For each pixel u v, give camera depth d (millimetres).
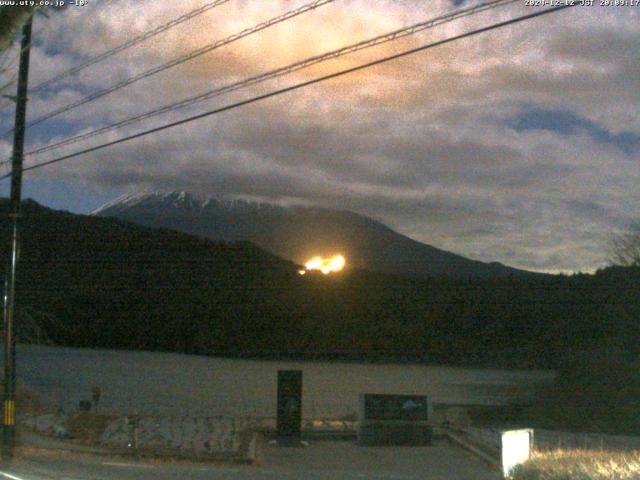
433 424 28422
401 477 18984
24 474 16891
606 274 45156
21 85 19938
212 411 33812
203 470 18953
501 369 44000
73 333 50094
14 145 20219
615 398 34594
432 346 47000
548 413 34000
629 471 13492
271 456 23891
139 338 50781
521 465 16547
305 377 42656
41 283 50906
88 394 36625
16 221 20469
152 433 25844
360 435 27125
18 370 41344
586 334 44188
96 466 18688
